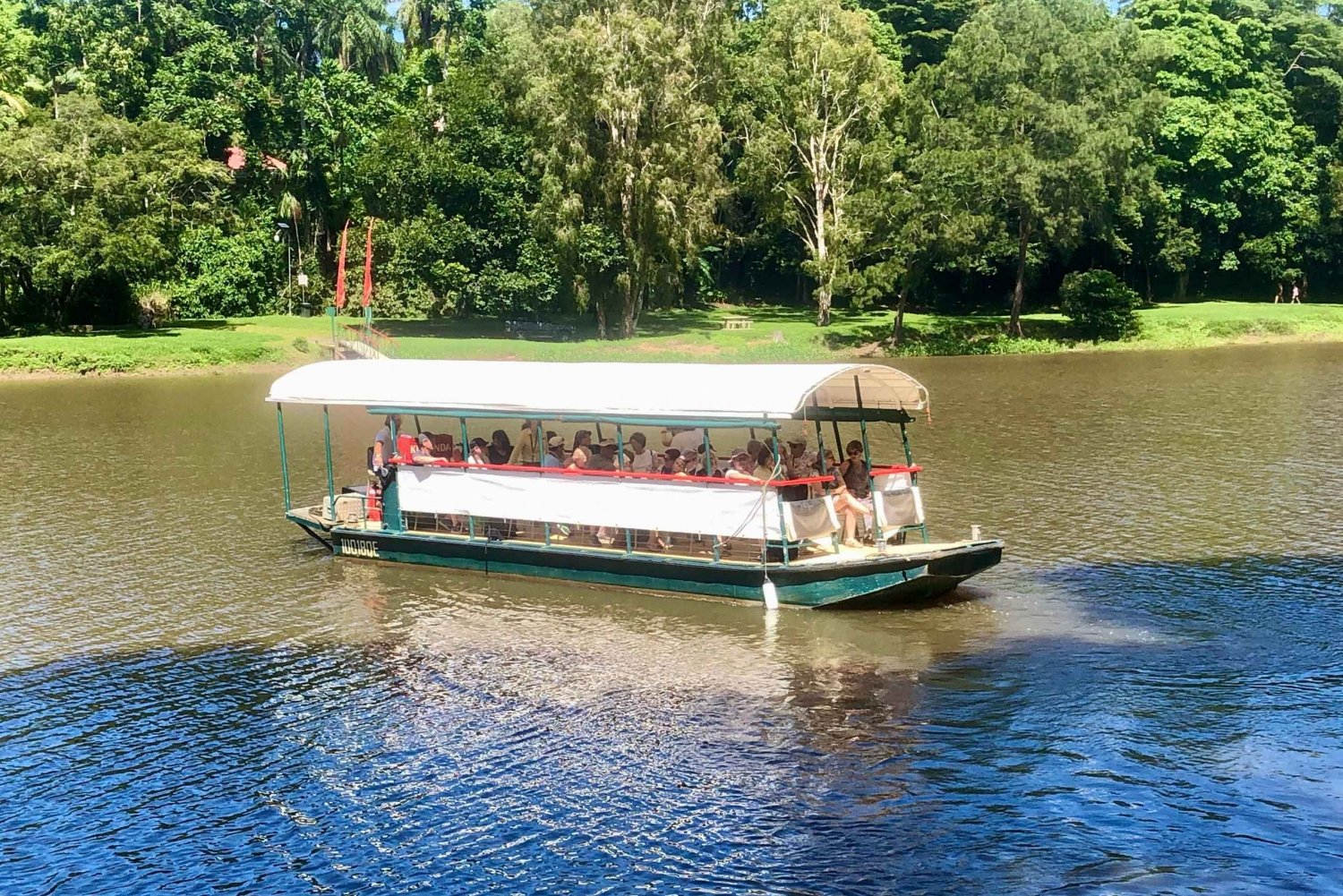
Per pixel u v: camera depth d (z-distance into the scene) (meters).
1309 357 65.06
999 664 16.67
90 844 12.41
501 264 74.56
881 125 77.38
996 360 68.69
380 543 22.75
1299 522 24.69
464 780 13.57
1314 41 94.62
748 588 19.58
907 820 12.37
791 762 13.76
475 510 21.88
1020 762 13.61
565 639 18.12
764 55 81.12
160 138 70.69
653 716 15.12
